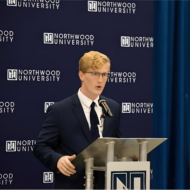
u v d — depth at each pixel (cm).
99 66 473
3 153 754
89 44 803
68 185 479
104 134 495
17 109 761
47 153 462
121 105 823
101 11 810
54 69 782
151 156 841
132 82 830
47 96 778
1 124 753
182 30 856
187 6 867
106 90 814
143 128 834
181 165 846
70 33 791
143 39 836
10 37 756
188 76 865
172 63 857
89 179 421
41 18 773
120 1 823
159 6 845
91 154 408
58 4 783
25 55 765
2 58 752
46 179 775
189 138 862
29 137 767
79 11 796
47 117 503
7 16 755
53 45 781
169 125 851
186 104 863
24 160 764
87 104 503
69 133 490
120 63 823
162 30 841
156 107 841
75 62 794
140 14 835
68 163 416
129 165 392
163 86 837
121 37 823
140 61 834
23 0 763
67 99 516
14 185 758
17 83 761
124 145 401
